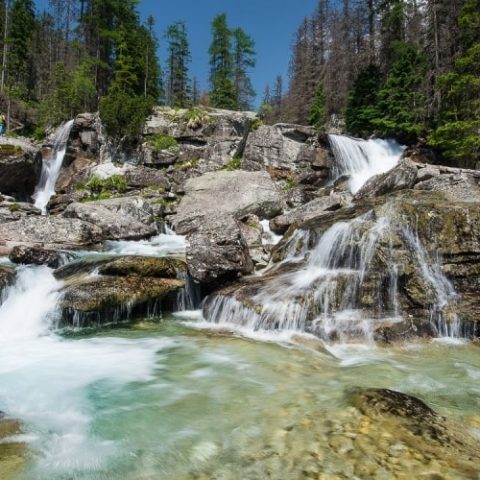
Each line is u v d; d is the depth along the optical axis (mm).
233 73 62781
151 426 4758
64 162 27281
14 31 44375
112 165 24953
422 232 10125
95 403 5379
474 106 23500
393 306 8961
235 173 22484
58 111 36094
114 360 7047
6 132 33625
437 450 3930
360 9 44000
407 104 28422
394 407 4758
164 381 6137
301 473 3691
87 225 15625
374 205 12898
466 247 9820
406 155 26109
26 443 4352
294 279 10086
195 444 4336
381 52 38312
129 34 41062
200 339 8211
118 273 10031
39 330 8750
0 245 13383
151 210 19703
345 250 10266
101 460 4051
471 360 7102
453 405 5281
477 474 3551
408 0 39812
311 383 6020
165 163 25828
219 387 5898
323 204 17578
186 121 27203
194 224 18734
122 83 37625
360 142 26469
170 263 10719
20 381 6105
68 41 57438
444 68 28312
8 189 22516
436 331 8422
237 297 9422
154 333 8641
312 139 24516
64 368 6668
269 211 19812
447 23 29047
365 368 6672
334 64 45000
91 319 8992
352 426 4469
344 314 8766
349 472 3654
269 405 5250
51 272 10805
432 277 9422
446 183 16047
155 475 3795
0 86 39781
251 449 4180
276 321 8586
